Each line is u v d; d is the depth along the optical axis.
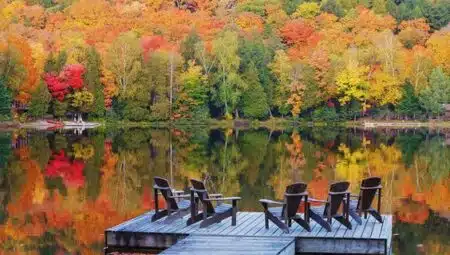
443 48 79.19
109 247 14.38
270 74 75.06
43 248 15.08
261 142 46.72
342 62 73.00
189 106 72.44
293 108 73.88
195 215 14.98
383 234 13.85
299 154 36.94
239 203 20.78
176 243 13.33
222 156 35.62
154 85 71.56
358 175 27.45
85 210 19.59
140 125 69.19
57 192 22.78
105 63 69.94
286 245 13.04
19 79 63.28
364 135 55.91
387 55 74.62
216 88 73.88
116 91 69.94
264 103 72.94
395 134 57.62
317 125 72.12
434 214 19.17
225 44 73.38
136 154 36.41
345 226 14.54
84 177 26.56
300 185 14.02
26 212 19.30
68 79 66.44
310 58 74.62
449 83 73.94
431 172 28.31
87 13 89.62
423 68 74.75
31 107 64.12
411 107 73.50
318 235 13.79
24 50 65.62
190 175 27.58
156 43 78.81
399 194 22.61
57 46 78.38
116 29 85.75
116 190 23.22
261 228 14.53
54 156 34.78
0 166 30.06
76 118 69.38
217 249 12.74
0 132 56.56
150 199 21.42
